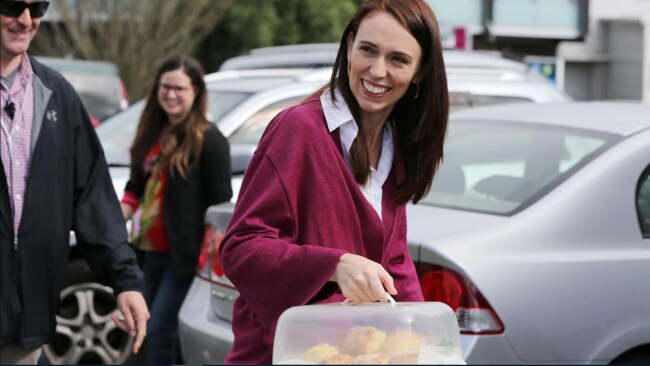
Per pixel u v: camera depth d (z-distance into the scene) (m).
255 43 30.25
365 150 3.15
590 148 4.96
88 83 14.33
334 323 2.60
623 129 5.07
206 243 5.53
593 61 35.34
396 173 3.32
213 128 6.16
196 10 29.19
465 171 5.16
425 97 3.27
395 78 3.13
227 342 5.08
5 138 4.12
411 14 3.13
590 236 4.56
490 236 4.45
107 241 4.32
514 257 4.40
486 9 32.38
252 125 7.66
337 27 30.56
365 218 3.11
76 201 4.34
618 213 4.66
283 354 2.61
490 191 4.92
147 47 29.06
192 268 6.09
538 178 4.87
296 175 3.03
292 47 11.05
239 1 30.41
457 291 4.30
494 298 4.29
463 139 5.48
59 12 29.00
